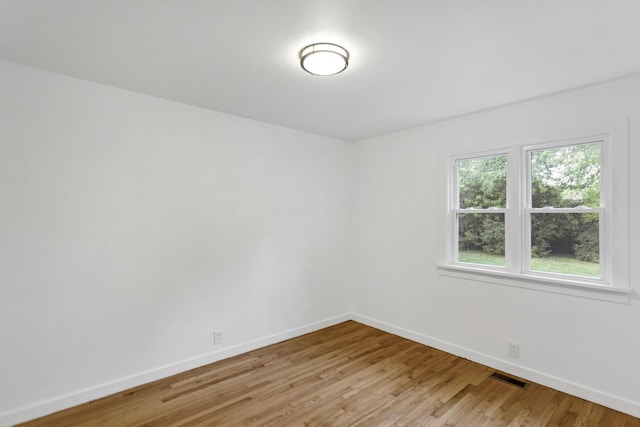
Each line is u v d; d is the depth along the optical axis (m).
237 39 1.84
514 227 2.84
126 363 2.58
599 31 1.72
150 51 1.99
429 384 2.67
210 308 3.06
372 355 3.23
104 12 1.59
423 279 3.53
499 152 2.98
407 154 3.71
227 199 3.20
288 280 3.69
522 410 2.31
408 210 3.69
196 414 2.25
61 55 2.05
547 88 2.49
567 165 2.61
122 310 2.58
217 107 3.01
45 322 2.26
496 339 2.94
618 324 2.31
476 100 2.77
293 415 2.25
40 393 2.22
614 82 2.33
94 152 2.46
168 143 2.82
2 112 2.12
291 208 3.73
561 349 2.56
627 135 2.27
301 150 3.83
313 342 3.57
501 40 1.82
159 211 2.77
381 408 2.33
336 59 1.93
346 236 4.31
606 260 2.39
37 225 2.23
